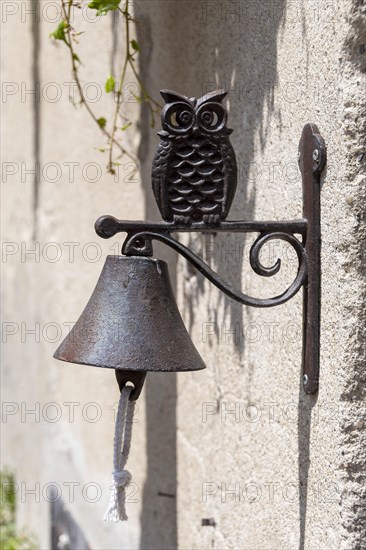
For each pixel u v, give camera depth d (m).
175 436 4.00
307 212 2.49
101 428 5.14
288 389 2.73
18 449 7.47
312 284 2.48
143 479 4.42
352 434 2.33
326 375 2.44
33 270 6.80
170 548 4.05
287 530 2.72
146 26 4.10
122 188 4.64
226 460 3.34
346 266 2.32
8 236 7.68
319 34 2.46
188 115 2.44
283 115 2.73
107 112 4.79
